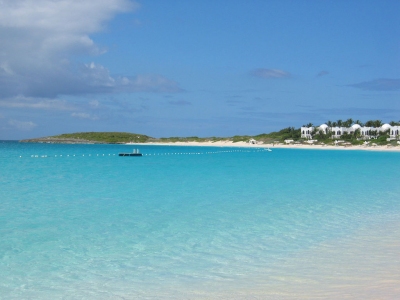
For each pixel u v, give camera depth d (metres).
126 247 14.27
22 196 26.92
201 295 9.60
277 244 14.53
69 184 34.56
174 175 44.47
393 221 18.48
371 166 61.16
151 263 12.39
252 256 13.04
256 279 10.70
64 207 22.58
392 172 49.00
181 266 12.05
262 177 42.03
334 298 8.95
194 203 24.05
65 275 11.31
